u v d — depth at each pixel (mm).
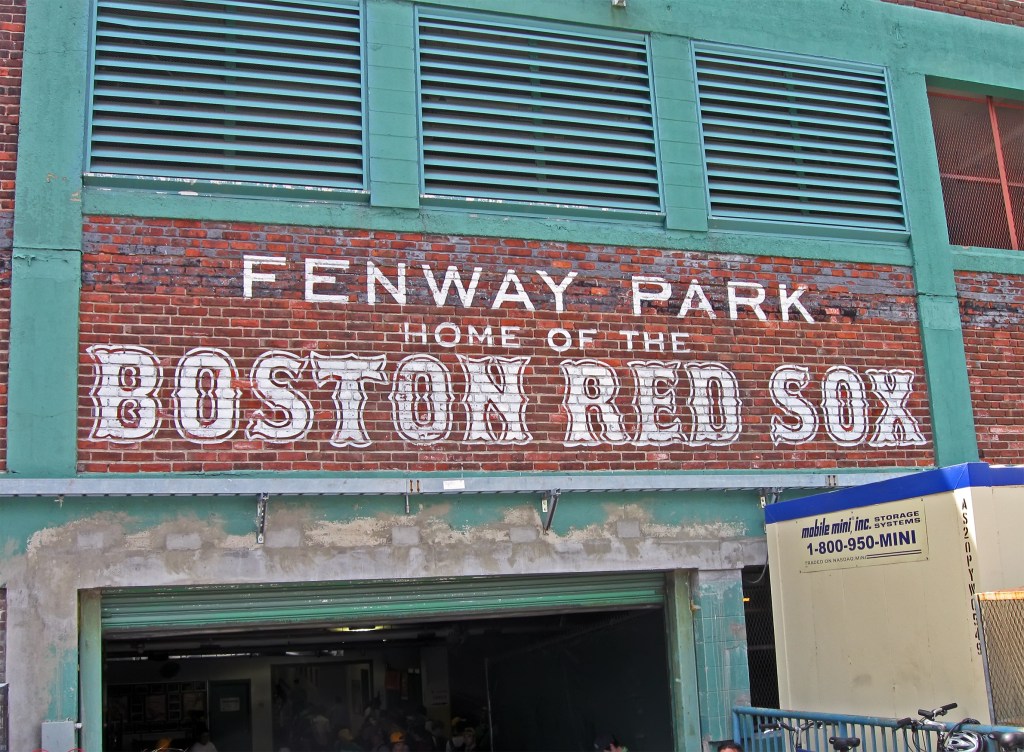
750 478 8883
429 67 9000
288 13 8742
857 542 7742
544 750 12258
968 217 10680
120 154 8023
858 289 9797
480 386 8469
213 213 8125
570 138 9320
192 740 14641
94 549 7383
